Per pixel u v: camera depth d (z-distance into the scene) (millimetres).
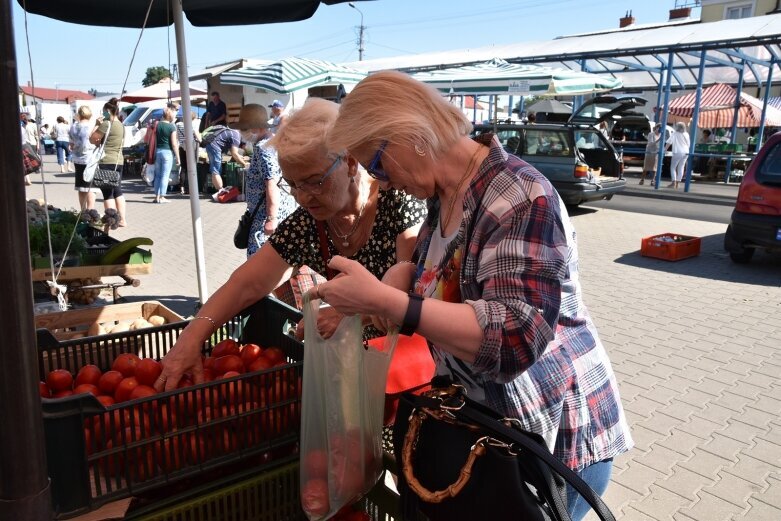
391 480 2596
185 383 1858
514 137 12484
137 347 2139
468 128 1485
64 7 4301
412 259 1798
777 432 3812
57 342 1955
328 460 1535
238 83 11438
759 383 4508
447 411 1403
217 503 1620
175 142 13383
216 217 11469
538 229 1315
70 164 25062
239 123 5711
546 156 12195
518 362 1266
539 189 1353
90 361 2029
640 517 3027
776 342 5363
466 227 1414
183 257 8266
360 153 1428
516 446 1334
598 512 1254
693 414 4035
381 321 1667
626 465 3461
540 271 1291
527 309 1259
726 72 21984
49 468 1330
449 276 1474
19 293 1004
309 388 1530
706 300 6645
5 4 906
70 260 4895
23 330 1020
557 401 1496
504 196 1359
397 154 1400
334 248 2293
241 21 4520
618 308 6344
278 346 2176
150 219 11133
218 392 1598
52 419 1313
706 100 21266
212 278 7270
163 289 6766
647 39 15883
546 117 22234
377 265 2299
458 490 1334
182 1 4395
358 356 1523
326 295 1345
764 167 7777
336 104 2029
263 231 4676
